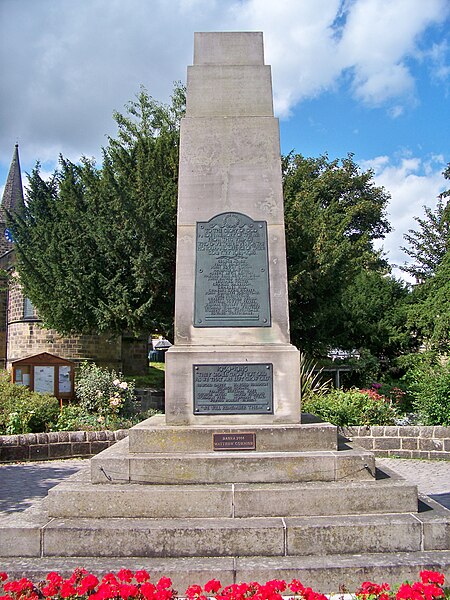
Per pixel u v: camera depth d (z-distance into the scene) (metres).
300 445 6.25
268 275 6.87
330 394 14.09
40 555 5.30
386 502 5.65
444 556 5.18
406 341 21.84
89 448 12.49
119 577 4.66
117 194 17.91
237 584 4.69
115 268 18.81
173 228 18.30
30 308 27.70
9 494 8.92
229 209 6.99
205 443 6.22
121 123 26.19
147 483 5.89
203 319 6.78
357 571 4.96
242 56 7.45
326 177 36.41
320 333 19.36
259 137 7.15
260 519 5.49
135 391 21.02
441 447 12.09
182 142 7.13
